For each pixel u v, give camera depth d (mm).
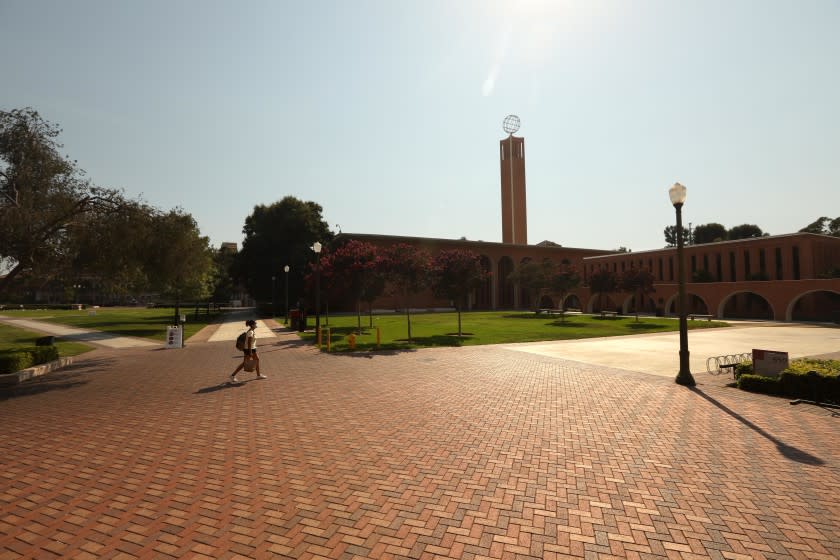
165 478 5070
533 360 14547
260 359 15281
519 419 7480
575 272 43438
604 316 43812
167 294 38375
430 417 7625
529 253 68000
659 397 9133
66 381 11555
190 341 23047
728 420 7398
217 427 7094
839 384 8383
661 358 15055
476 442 6289
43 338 15641
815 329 29031
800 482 4879
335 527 3920
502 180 89625
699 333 25938
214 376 11992
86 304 94625
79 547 3658
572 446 6109
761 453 5812
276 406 8477
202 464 5492
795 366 9555
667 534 3793
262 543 3664
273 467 5371
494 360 14570
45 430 7035
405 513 4180
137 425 7262
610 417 7602
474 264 23031
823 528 3881
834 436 6547
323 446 6137
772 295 38094
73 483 4961
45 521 4109
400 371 12453
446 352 16766
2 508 4383
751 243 44625
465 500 4453
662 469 5270
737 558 3424
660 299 49656
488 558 3420
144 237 15211
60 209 14312
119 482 4969
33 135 14883
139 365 14336
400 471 5223
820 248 42375
